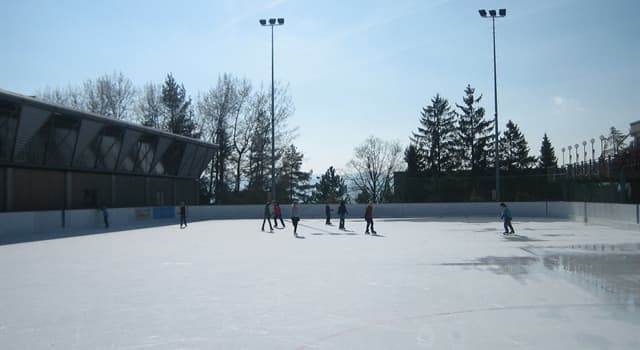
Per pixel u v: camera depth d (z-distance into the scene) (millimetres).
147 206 40188
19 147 28156
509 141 77250
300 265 13922
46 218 27875
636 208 25844
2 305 9047
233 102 60250
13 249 18781
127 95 60906
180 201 46188
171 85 63062
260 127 59688
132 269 13383
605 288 10297
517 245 18766
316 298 9453
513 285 10672
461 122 70188
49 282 11430
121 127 35156
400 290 10188
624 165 30641
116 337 6961
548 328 7234
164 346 6535
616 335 6867
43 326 7574
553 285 10648
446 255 15938
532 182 41938
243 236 24250
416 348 6355
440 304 8852
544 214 39250
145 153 39469
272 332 7141
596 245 18469
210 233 26391
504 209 24016
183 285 10922
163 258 15727
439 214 41844
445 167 69688
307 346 6477
